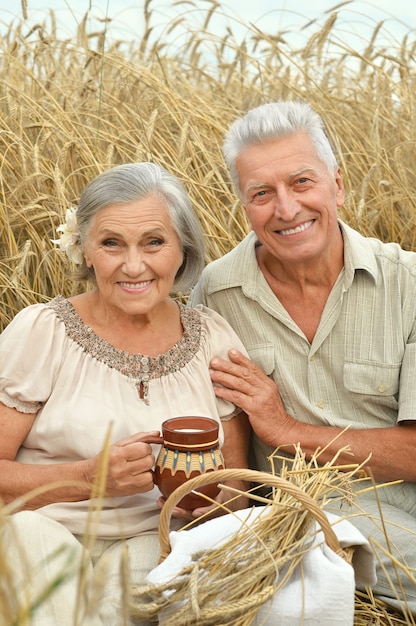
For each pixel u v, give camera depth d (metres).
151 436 2.16
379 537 2.31
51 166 3.45
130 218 2.26
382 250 2.60
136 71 4.09
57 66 4.54
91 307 2.42
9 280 3.14
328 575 1.87
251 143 2.45
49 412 2.29
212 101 4.50
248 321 2.62
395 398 2.58
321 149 2.45
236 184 2.55
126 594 1.40
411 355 2.49
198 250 2.43
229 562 1.84
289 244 2.46
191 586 1.73
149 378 2.36
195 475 2.09
